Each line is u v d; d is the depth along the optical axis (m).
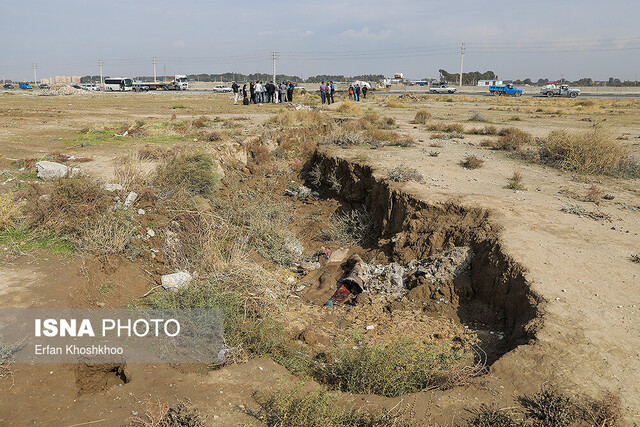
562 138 15.53
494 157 16.23
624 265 7.62
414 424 4.48
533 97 65.31
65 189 8.98
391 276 9.05
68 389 5.02
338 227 12.45
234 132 18.55
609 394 4.59
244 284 7.92
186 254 8.86
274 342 6.48
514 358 5.50
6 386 4.88
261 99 40.06
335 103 39.72
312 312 8.16
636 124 26.77
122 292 7.36
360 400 4.93
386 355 5.72
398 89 95.38
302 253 11.20
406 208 10.75
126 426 4.43
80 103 36.25
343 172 14.62
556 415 4.43
